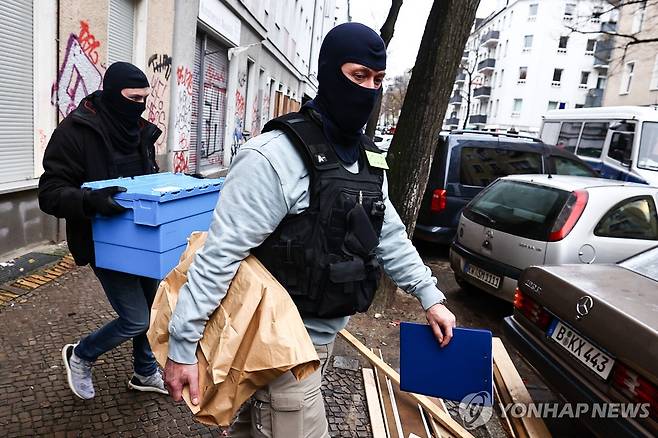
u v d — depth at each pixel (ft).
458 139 22.82
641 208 15.28
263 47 52.06
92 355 8.25
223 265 4.58
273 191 4.61
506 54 165.58
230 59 39.52
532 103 155.94
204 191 7.61
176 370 4.72
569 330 9.40
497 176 23.06
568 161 24.62
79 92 18.54
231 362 4.56
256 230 4.60
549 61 151.94
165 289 5.16
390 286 14.61
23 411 8.45
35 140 16.97
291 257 4.83
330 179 4.83
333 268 4.83
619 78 89.61
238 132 43.01
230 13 36.94
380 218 5.28
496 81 176.65
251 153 4.64
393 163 13.98
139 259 6.90
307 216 4.84
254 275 4.74
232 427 5.74
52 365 9.95
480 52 191.11
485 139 23.15
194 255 5.03
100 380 9.52
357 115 4.93
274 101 63.00
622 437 7.57
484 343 5.59
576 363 8.95
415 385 5.78
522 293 11.01
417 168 13.76
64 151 7.29
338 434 8.94
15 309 12.26
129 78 7.58
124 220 6.82
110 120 7.73
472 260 16.92
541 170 24.02
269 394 4.98
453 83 13.65
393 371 10.55
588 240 14.40
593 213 14.51
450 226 22.57
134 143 8.21
